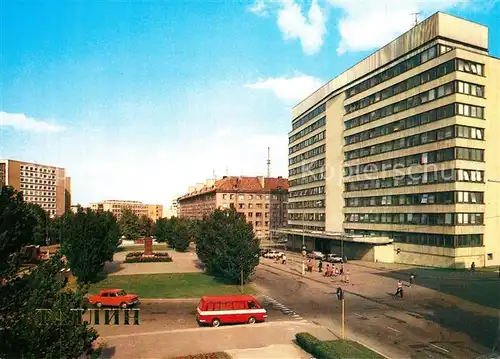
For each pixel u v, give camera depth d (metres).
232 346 19.89
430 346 20.05
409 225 54.78
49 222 78.12
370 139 63.66
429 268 49.78
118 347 19.69
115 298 29.61
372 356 16.66
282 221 118.50
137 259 60.47
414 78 54.69
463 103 48.41
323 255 64.50
